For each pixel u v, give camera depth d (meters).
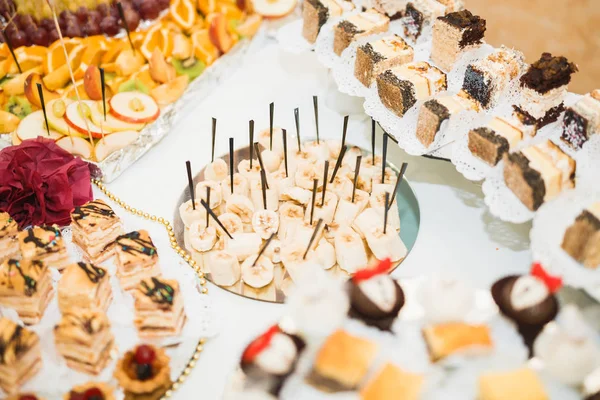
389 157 0.95
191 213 0.84
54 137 0.93
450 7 0.97
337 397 0.62
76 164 0.87
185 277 0.79
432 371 0.63
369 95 0.92
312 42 1.02
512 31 1.52
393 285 0.69
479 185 0.90
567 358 0.63
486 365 0.64
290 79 1.09
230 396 0.63
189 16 1.11
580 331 0.65
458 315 0.66
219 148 0.97
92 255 0.80
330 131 0.99
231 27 1.12
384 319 0.66
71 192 0.83
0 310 0.74
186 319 0.75
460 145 0.84
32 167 0.85
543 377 0.63
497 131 0.80
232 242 0.81
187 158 0.96
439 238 0.84
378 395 0.62
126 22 1.07
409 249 0.81
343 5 1.00
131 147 0.94
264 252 0.81
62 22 1.06
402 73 0.88
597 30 1.49
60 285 0.73
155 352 0.70
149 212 0.89
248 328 0.76
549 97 0.81
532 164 0.75
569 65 0.80
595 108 0.77
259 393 0.62
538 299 0.67
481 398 0.62
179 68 1.05
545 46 1.48
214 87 1.08
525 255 0.82
